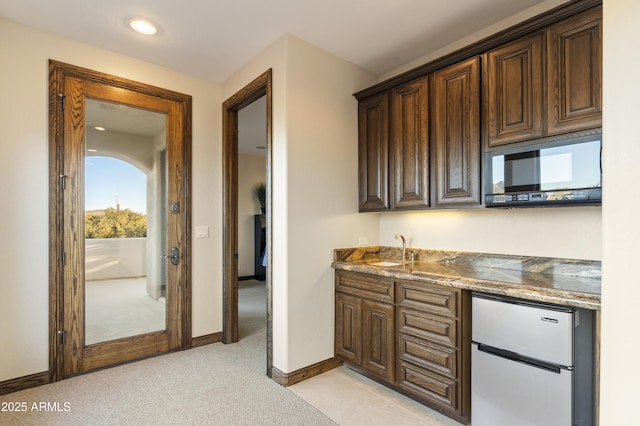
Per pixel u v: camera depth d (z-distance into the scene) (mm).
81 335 2645
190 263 3221
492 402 1834
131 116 2934
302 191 2629
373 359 2494
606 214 1339
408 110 2623
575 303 1542
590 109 1725
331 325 2826
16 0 2115
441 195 2406
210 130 3375
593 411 1646
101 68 2744
